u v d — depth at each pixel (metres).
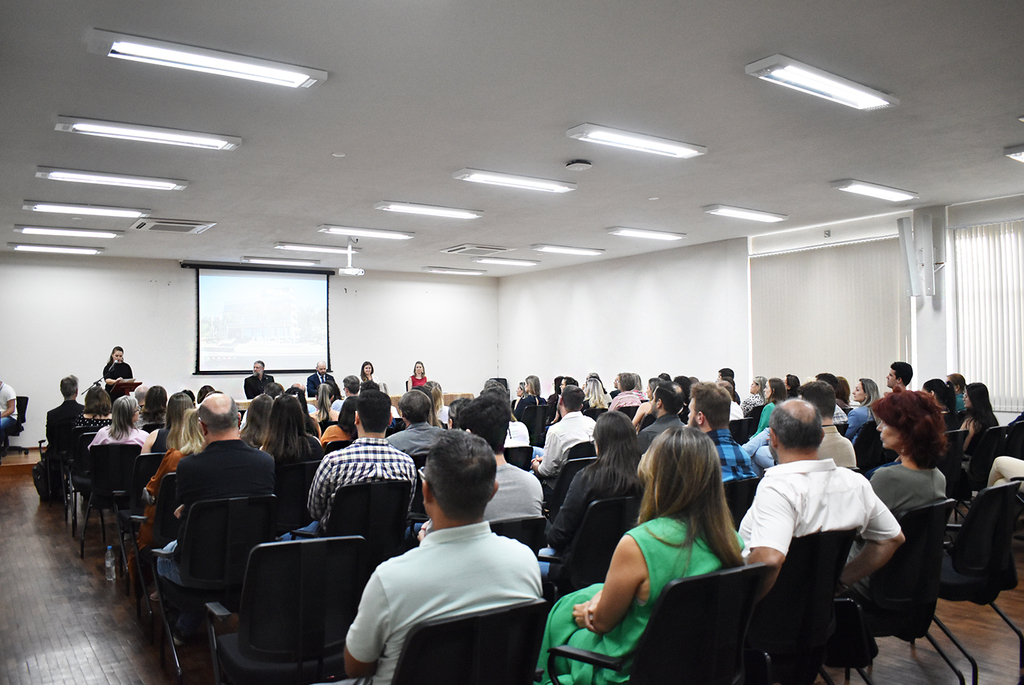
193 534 2.81
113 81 4.07
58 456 7.05
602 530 2.71
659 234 10.06
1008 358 7.71
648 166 6.21
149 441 4.43
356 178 6.52
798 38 3.62
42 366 11.38
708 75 4.10
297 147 5.49
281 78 3.96
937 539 2.47
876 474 2.75
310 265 13.22
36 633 3.67
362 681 1.65
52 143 5.26
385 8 3.24
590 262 13.23
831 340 9.44
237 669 2.15
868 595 2.52
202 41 3.53
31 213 8.02
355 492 2.90
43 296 11.43
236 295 13.01
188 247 10.83
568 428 4.35
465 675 1.52
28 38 3.47
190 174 6.31
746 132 5.23
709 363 11.05
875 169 6.42
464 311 15.44
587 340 13.38
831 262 9.44
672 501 1.79
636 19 3.38
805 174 6.58
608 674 1.79
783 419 2.27
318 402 6.79
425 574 1.54
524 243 10.74
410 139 5.31
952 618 3.73
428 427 3.93
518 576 1.63
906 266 8.30
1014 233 7.66
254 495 3.07
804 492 2.14
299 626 2.09
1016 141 5.54
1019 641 3.25
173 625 3.71
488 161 5.98
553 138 5.33
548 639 2.04
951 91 4.40
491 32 3.50
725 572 1.66
